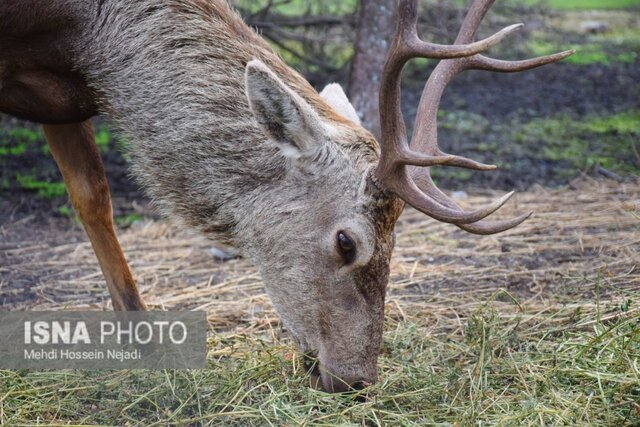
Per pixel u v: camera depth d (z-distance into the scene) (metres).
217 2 6.48
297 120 5.72
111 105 6.48
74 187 6.94
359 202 5.80
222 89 6.22
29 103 6.60
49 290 8.33
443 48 5.39
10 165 11.85
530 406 5.80
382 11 10.45
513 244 9.16
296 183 5.99
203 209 6.32
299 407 5.81
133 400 6.07
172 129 6.27
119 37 6.32
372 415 5.81
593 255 8.77
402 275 8.46
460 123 14.00
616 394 5.94
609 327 6.88
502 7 16.77
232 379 6.26
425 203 5.58
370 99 10.56
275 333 7.26
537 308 7.54
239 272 8.77
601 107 15.02
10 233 9.80
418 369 6.44
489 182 11.34
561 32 20.81
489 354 6.59
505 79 16.92
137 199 10.97
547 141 13.06
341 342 5.93
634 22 22.84
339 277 5.91
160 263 9.01
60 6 6.24
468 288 8.12
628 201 10.27
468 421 5.70
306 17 14.81
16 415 5.81
